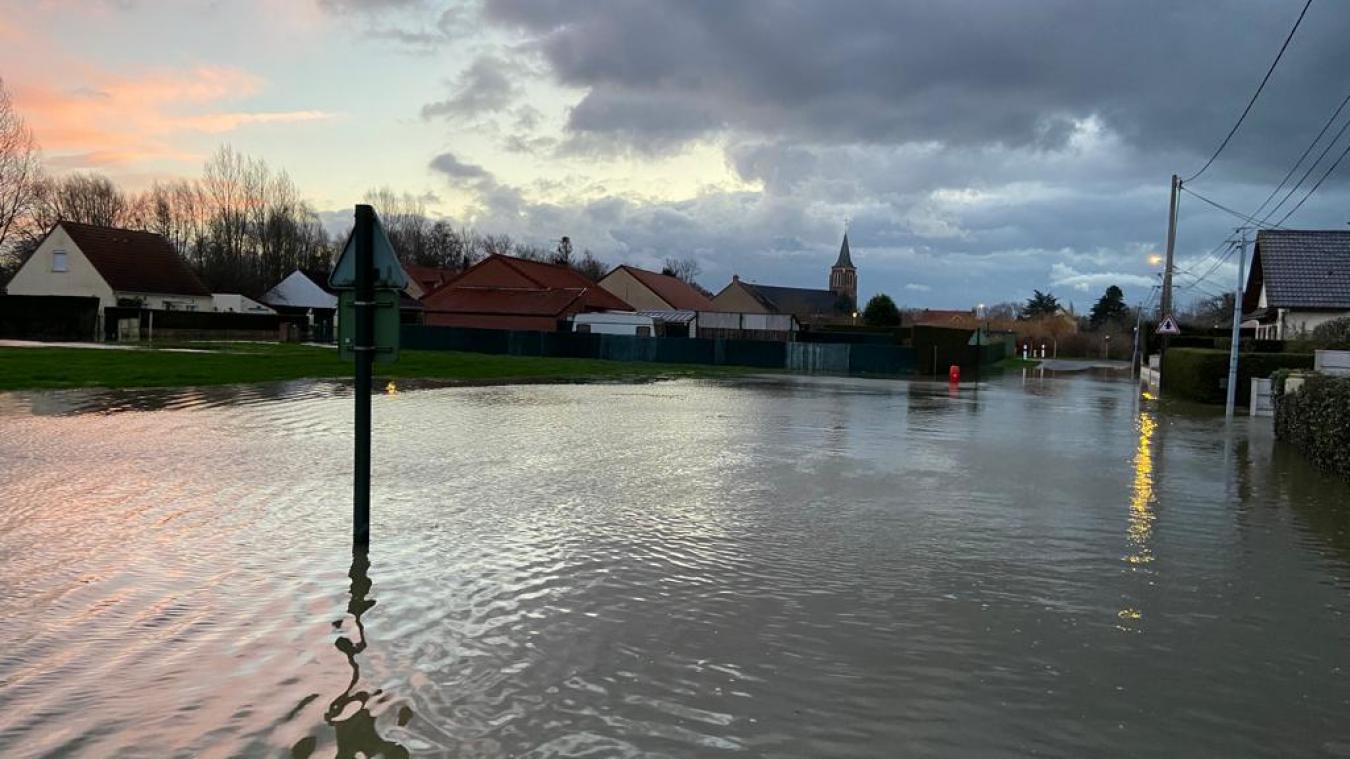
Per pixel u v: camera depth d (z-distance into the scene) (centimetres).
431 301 5616
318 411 1584
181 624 506
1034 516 849
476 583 598
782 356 4519
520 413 1744
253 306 6097
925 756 368
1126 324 9438
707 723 395
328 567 626
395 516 793
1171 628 530
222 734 375
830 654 480
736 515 835
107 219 7844
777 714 405
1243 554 711
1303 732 397
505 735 379
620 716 400
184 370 2366
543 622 523
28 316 4469
